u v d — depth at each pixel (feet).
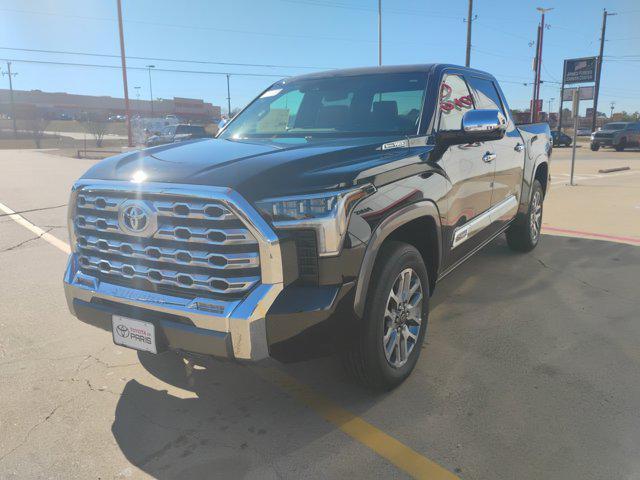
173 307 8.57
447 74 13.65
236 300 8.21
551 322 13.91
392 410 9.96
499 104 16.98
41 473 8.35
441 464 8.43
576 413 9.71
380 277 9.54
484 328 13.57
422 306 11.18
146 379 11.27
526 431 9.21
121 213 8.97
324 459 8.62
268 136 12.84
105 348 12.73
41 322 14.26
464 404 10.09
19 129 264.11
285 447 8.95
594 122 149.59
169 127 105.70
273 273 8.09
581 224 26.40
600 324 13.74
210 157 9.51
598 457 8.50
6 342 13.02
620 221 27.04
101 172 9.66
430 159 11.24
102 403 10.34
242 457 8.70
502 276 17.81
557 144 122.21
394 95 12.92
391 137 11.44
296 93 14.17
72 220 10.00
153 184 8.60
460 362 11.75
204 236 8.22
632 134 95.91
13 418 9.82
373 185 9.20
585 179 47.75
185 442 9.12
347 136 12.02
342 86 13.71
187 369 11.71
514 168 17.11
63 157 101.14
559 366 11.50
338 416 9.80
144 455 8.77
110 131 252.21
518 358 11.91
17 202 36.17
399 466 8.41
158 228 8.64
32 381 11.15
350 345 9.23
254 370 11.62
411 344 11.07
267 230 7.99
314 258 8.41
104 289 9.42
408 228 11.01
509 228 19.86
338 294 8.48
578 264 19.13
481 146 13.93
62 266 19.69
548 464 8.36
